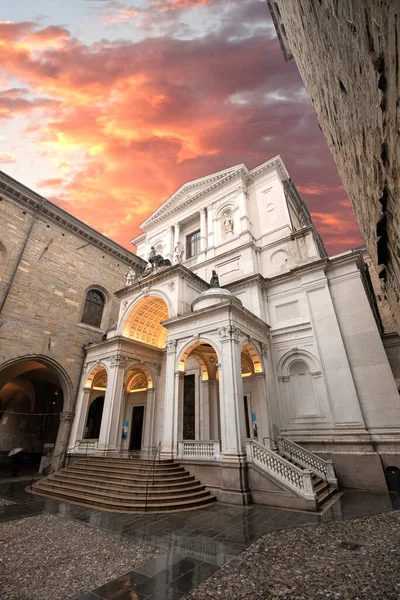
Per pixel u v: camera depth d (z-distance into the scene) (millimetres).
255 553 6172
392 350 17516
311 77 8461
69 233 22203
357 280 16031
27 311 18047
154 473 11680
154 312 20016
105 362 18594
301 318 16891
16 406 23969
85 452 16531
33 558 6086
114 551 6418
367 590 4543
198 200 26188
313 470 12734
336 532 7184
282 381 16172
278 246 20328
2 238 18016
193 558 6027
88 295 22672
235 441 11391
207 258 23000
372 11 2668
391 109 3164
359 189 6848
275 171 23234
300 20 6953
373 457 12492
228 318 13766
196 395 18281
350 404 13922
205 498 10570
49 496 12047
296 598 4457
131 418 20781
